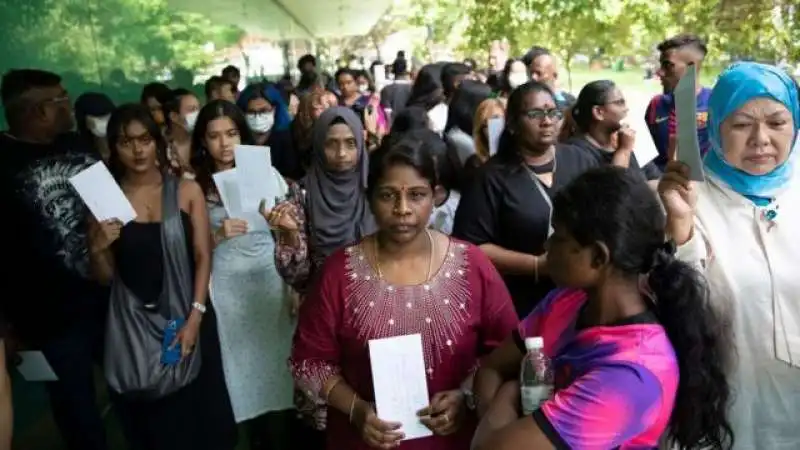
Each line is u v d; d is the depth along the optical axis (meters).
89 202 2.56
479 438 1.34
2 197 2.82
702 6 4.64
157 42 7.09
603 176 1.25
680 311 1.23
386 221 1.77
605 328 1.23
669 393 1.18
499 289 1.90
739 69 1.82
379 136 6.91
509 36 7.91
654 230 1.22
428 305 1.81
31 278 2.89
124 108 2.77
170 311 2.79
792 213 1.84
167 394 2.82
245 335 3.15
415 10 17.09
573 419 1.16
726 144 1.83
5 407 1.66
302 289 2.84
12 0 3.91
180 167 3.68
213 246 3.01
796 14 4.00
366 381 1.84
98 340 3.09
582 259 1.23
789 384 1.84
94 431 3.05
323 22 23.98
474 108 4.62
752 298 1.82
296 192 2.90
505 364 1.56
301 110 4.64
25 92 2.81
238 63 11.71
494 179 2.70
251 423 3.60
